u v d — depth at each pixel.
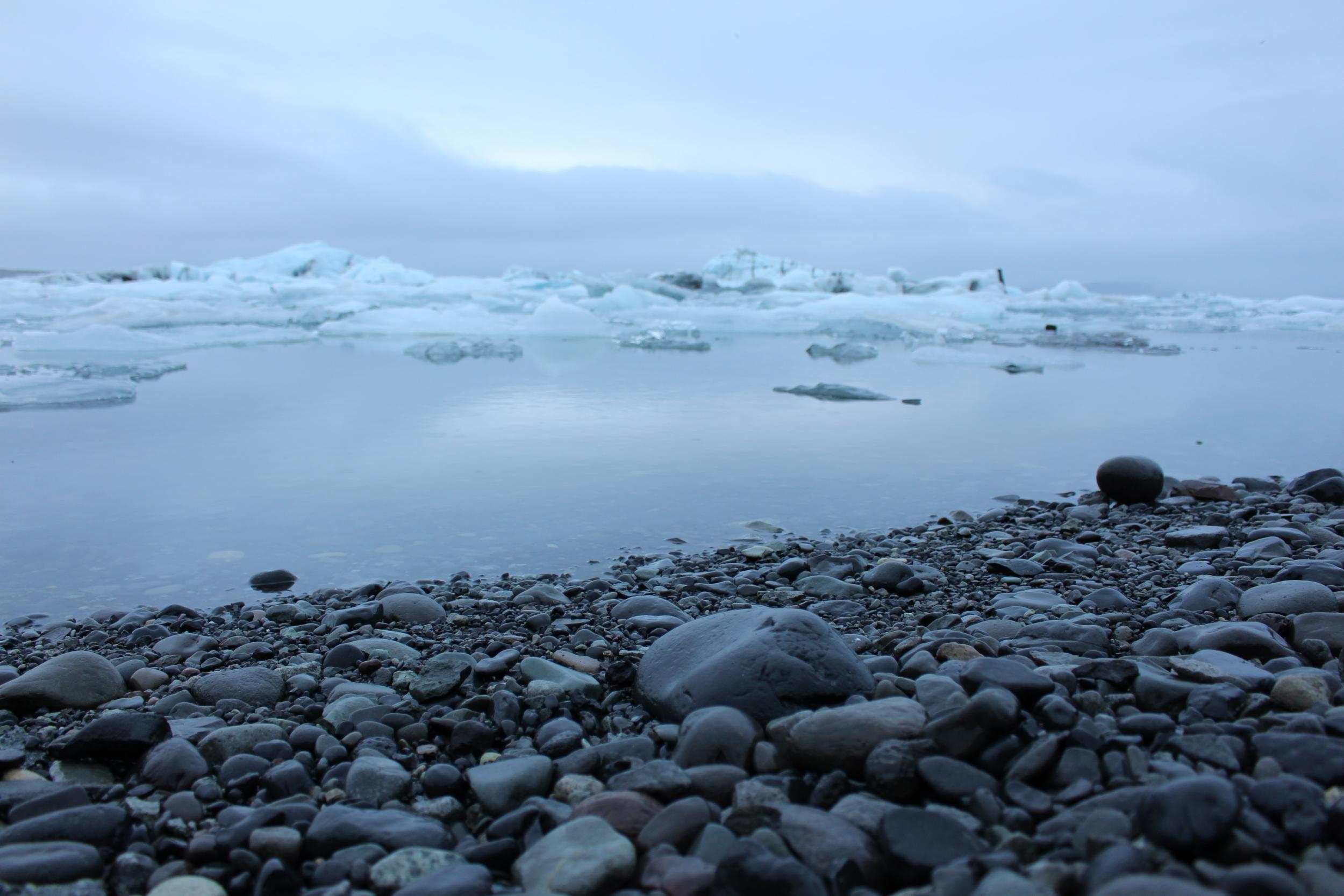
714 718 1.98
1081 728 1.85
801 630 2.28
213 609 3.38
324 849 1.67
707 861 1.52
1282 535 3.87
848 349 14.84
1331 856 1.34
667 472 5.72
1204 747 1.77
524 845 1.70
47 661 2.64
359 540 4.23
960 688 2.07
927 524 4.58
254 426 7.36
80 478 5.43
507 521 4.57
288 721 2.27
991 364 13.62
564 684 2.43
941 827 1.54
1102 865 1.33
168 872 1.61
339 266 42.38
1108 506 4.85
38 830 1.68
